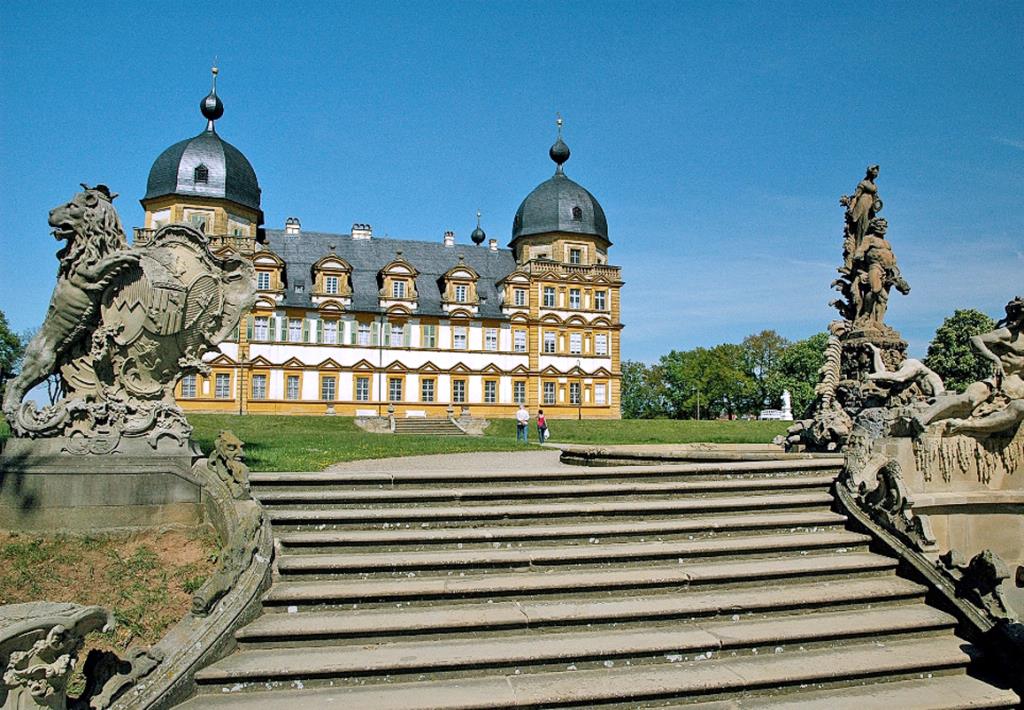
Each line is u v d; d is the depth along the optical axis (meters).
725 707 5.95
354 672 5.92
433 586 7.14
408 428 53.72
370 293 69.69
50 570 7.01
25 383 8.05
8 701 4.50
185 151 63.31
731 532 8.91
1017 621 6.92
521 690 5.84
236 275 9.19
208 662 5.92
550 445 27.25
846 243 16.02
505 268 77.38
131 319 8.43
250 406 64.00
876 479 9.69
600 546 8.35
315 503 8.81
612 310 74.31
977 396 10.84
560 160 79.62
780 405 99.06
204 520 8.02
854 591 7.71
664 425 50.81
